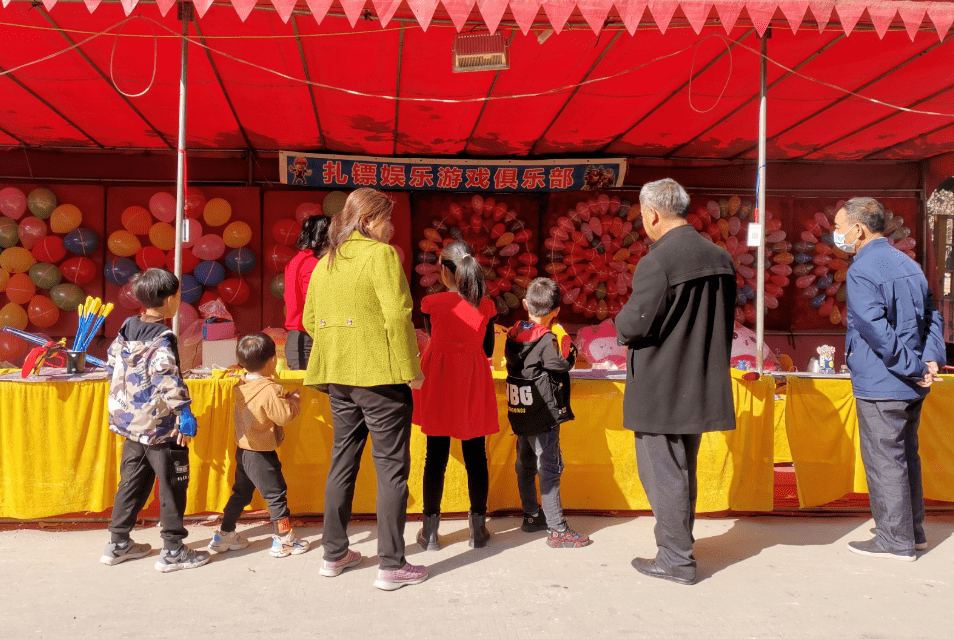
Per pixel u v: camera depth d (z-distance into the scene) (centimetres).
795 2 328
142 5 380
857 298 298
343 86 524
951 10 334
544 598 260
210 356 536
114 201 716
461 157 747
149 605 251
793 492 391
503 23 379
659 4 322
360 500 347
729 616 247
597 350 649
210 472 331
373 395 262
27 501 318
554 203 750
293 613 246
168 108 579
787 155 755
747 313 744
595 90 530
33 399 317
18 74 494
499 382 357
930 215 773
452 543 320
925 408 359
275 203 736
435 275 726
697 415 267
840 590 271
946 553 314
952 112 591
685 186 774
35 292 690
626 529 341
